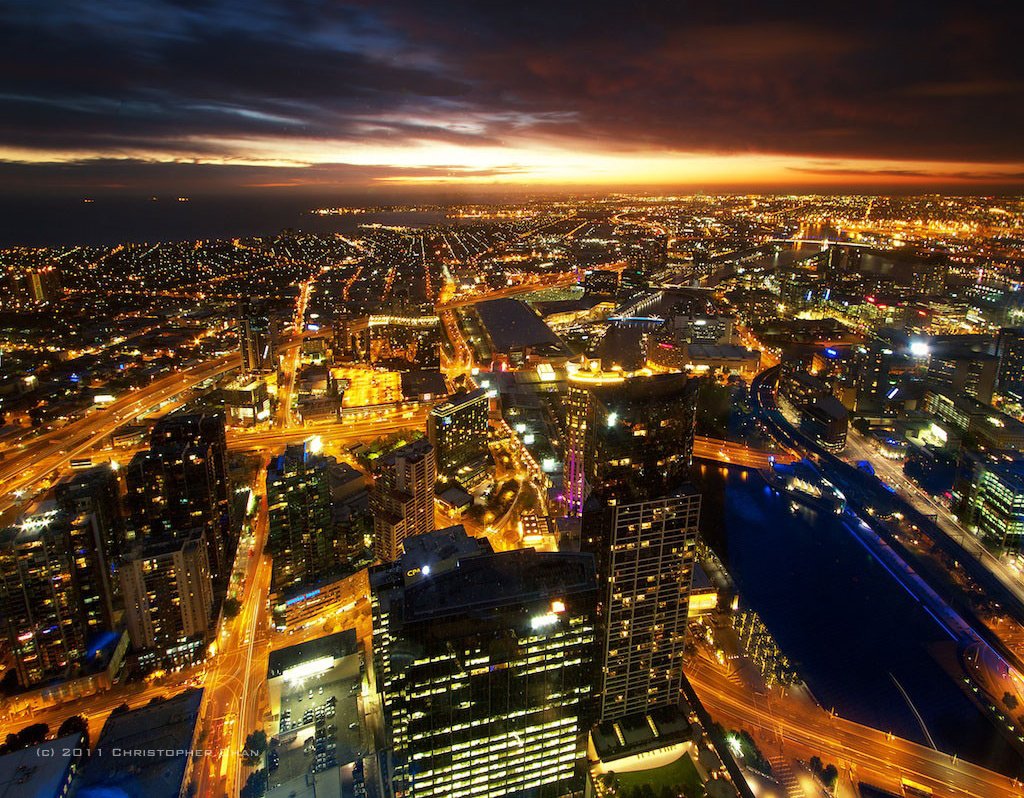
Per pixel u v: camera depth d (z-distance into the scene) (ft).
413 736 525.75
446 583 526.16
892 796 645.92
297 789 628.69
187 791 633.20
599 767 617.62
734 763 631.56
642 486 620.49
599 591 585.22
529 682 538.47
